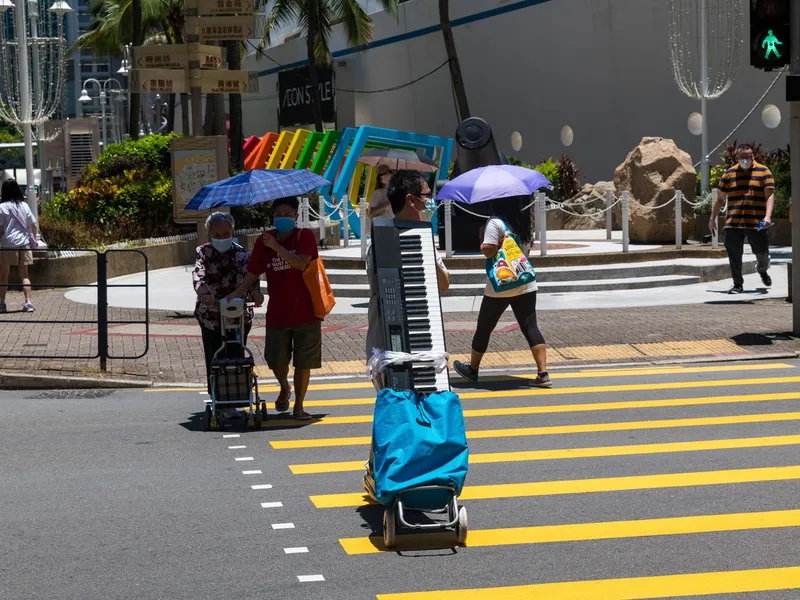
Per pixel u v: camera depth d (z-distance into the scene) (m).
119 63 76.00
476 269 24.64
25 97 29.77
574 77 46.00
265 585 7.24
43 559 7.80
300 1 54.41
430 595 7.04
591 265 25.05
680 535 8.23
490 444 11.34
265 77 73.50
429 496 7.98
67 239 29.36
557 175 41.88
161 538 8.28
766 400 13.36
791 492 9.35
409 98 57.47
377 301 8.82
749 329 18.20
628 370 15.83
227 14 18.88
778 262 28.22
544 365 14.52
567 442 11.36
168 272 30.34
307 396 14.33
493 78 50.84
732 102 38.97
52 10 31.44
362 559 7.78
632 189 30.52
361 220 26.25
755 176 22.31
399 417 7.98
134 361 16.38
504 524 8.57
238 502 9.27
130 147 34.94
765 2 16.27
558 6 46.38
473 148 28.23
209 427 12.27
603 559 7.72
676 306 21.03
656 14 41.66
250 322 12.70
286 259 12.25
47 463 10.72
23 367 15.69
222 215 12.62
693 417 12.48
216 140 19.78
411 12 55.94
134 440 11.74
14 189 21.00
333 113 61.28
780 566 7.54
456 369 14.99
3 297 21.09
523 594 7.04
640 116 43.06
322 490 9.64
